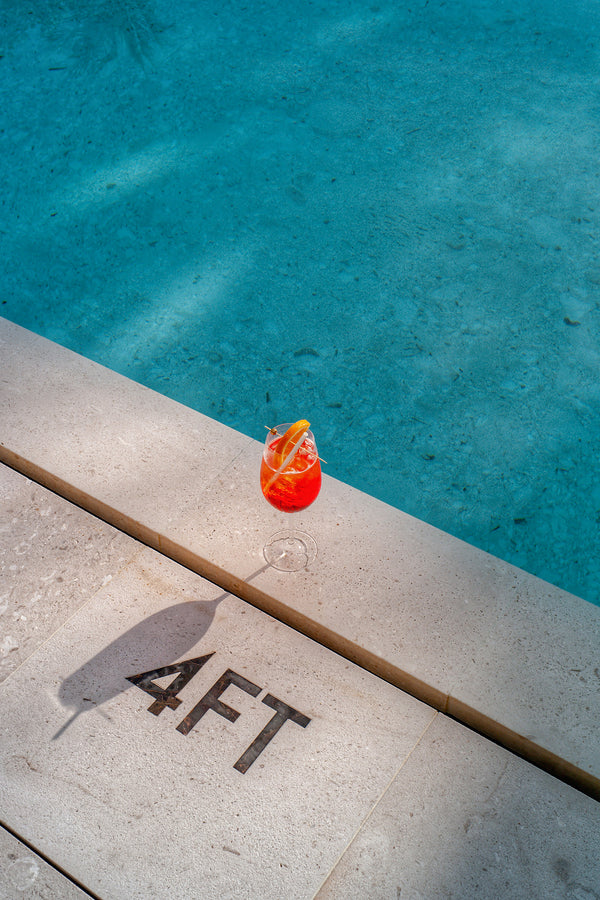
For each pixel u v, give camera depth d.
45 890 1.88
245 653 2.31
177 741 2.12
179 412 2.96
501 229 4.20
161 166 4.66
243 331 3.73
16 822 1.98
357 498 2.65
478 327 3.72
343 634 2.28
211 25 5.80
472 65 5.36
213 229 4.27
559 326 3.71
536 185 4.46
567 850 1.93
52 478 2.75
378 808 2.00
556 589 2.40
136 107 5.09
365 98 5.11
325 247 4.13
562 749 2.05
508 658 2.23
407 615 2.33
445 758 2.10
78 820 1.99
